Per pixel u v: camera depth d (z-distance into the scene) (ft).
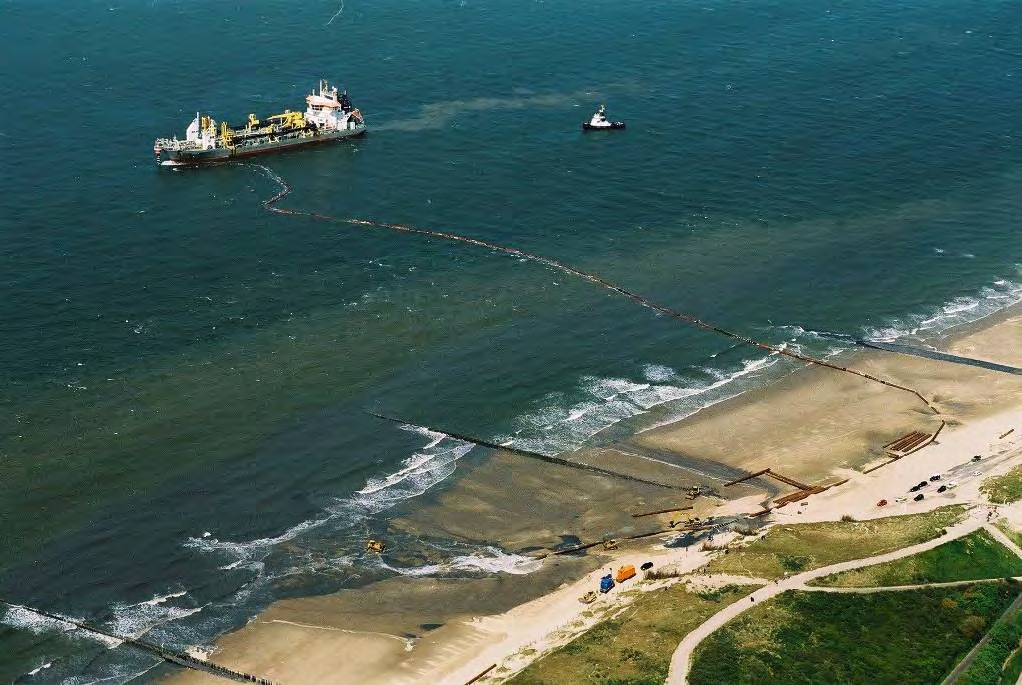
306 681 495.41
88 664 501.97
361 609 538.47
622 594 545.44
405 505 609.01
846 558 563.07
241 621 529.86
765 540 578.66
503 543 584.40
